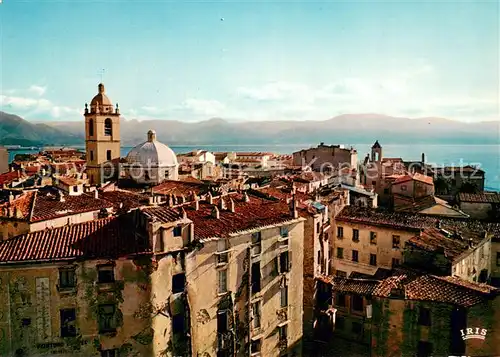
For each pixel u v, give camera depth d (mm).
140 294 38531
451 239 55219
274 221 47500
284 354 49562
